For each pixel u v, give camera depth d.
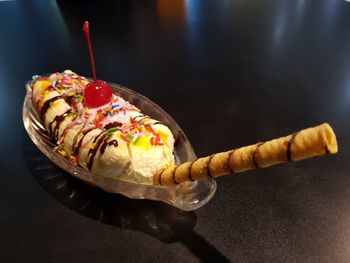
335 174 0.20
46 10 0.44
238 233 0.17
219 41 0.35
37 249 0.17
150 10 0.43
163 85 0.29
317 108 0.26
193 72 0.31
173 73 0.31
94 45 0.36
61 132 0.21
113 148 0.18
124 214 0.18
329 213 0.18
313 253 0.16
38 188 0.20
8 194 0.20
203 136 0.24
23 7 0.45
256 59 0.32
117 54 0.34
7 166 0.22
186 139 0.21
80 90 0.23
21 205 0.19
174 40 0.36
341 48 0.33
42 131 0.23
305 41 0.35
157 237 0.17
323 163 0.21
